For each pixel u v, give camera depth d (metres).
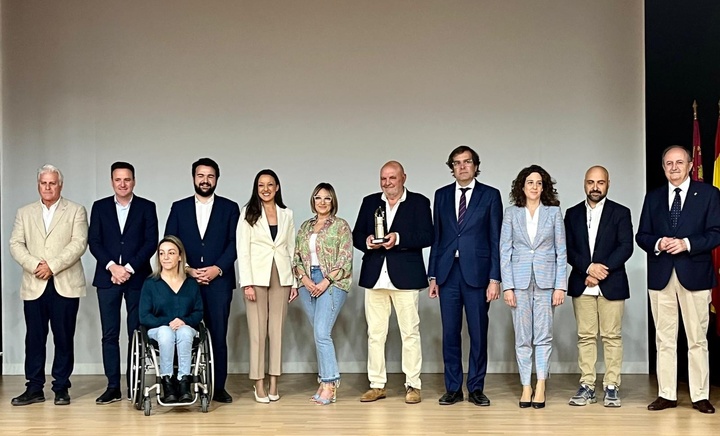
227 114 7.38
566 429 5.23
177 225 6.20
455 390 6.06
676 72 6.86
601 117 7.27
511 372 7.25
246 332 7.30
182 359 5.62
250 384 6.80
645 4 7.02
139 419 5.57
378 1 7.36
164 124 7.37
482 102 7.32
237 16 7.38
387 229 6.06
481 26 7.33
